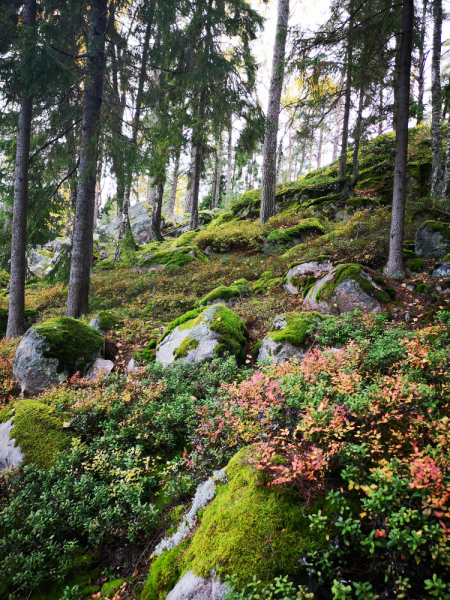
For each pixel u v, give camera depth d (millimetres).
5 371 6980
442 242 7734
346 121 14867
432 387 2904
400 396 2828
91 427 4660
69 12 8852
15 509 3531
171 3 8906
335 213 14188
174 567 2553
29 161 9852
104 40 8617
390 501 2039
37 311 11461
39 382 6148
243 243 13930
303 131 10859
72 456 3963
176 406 4559
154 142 9414
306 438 2678
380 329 5484
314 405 3096
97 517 3297
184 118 12875
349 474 2242
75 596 2832
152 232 19422
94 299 11617
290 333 5797
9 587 3068
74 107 9938
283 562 2014
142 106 9891
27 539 3178
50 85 8922
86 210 9523
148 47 9633
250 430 3266
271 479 2541
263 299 8797
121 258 15586
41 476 3883
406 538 1728
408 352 3744
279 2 14305
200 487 3168
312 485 2412
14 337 9742
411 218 9766
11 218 10945
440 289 6633
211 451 3525
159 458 3943
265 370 4508
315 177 18547
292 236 12648
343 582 1838
